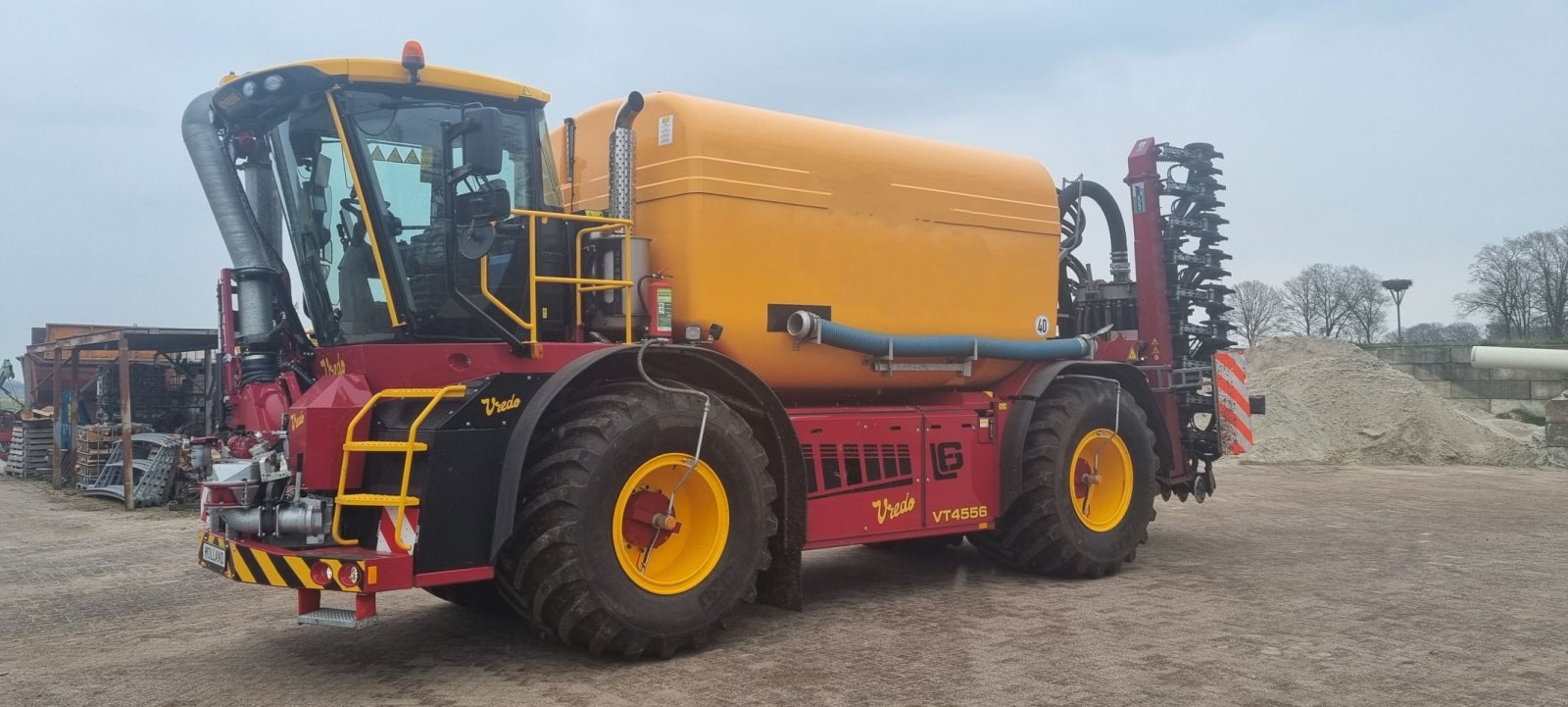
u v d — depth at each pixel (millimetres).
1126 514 7195
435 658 5117
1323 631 5422
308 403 4859
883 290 6457
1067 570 6969
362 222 5340
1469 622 5629
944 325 6773
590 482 4691
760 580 5754
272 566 4602
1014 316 7195
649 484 5086
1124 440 7242
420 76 5246
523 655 5141
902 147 6688
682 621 4984
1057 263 7555
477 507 4645
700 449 5059
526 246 5484
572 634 4789
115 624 6297
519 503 4746
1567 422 16203
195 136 5895
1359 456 16672
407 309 5270
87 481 15758
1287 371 18781
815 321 5906
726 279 5723
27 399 21750
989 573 7281
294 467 4766
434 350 5133
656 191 5809
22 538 10750
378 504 4570
